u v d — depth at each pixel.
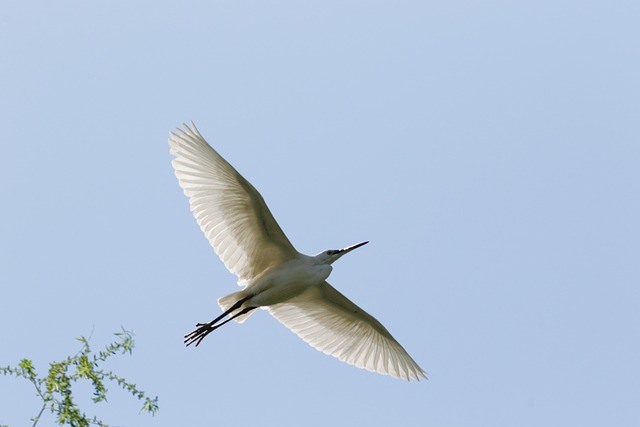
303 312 16.91
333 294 16.58
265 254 15.76
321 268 15.92
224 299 15.59
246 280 15.91
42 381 11.26
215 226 15.45
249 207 15.23
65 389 11.25
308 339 17.09
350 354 17.30
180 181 15.09
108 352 11.72
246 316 15.94
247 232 15.55
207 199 15.25
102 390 11.46
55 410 11.18
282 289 15.67
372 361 17.36
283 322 16.97
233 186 15.05
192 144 14.79
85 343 11.72
